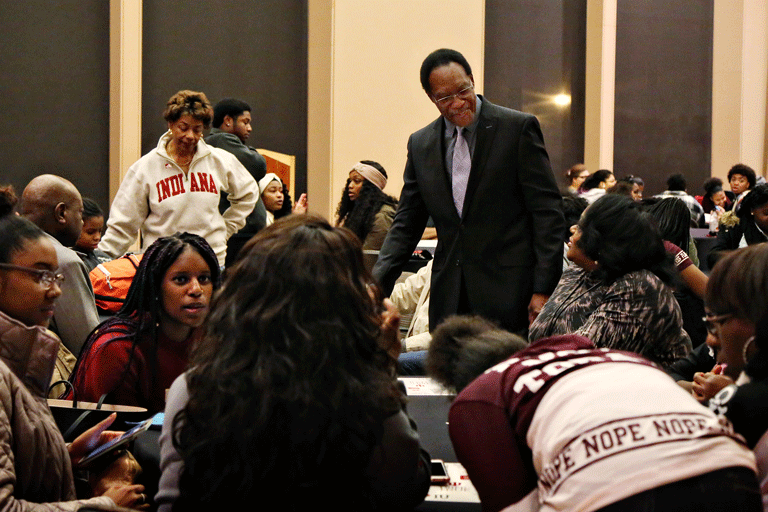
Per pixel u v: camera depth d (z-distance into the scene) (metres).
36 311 1.71
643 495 1.07
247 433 1.11
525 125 2.89
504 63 8.77
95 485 1.76
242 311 1.19
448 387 1.57
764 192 4.26
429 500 1.48
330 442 1.12
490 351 1.48
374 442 1.16
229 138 4.61
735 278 1.27
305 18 7.79
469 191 2.91
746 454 1.12
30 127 7.20
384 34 7.56
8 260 1.69
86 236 3.37
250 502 1.13
